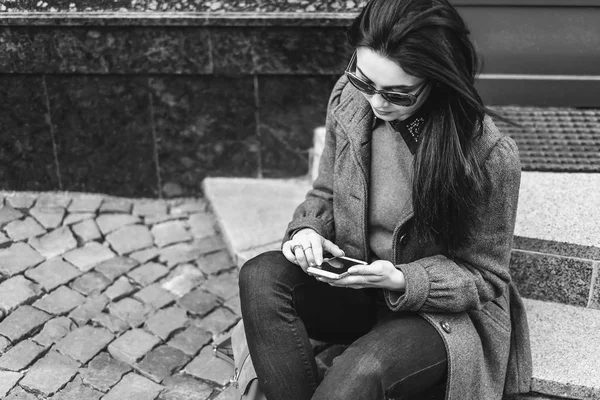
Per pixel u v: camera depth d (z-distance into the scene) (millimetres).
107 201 3223
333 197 2039
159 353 2443
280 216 2994
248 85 3039
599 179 2621
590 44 2951
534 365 2133
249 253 2760
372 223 1950
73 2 2875
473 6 2961
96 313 2588
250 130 3137
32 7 2879
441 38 1568
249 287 1874
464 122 1697
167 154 3195
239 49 2938
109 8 2875
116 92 3057
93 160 3197
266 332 1836
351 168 1931
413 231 1860
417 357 1747
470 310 1919
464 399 1836
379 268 1759
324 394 1658
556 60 2990
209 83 3043
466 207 1739
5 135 3141
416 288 1763
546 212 2430
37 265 2787
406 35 1556
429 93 1708
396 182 1885
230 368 2398
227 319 2613
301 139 3146
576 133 2889
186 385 2330
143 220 3131
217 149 3184
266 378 1820
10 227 2988
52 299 2631
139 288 2732
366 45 1605
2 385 2258
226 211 3010
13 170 3221
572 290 2354
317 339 2096
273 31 2898
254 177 3240
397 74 1604
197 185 3248
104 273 2787
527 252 2340
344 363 1706
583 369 2117
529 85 3035
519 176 1778
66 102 3076
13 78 3027
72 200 3205
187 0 2877
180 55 2949
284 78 3018
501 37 2988
